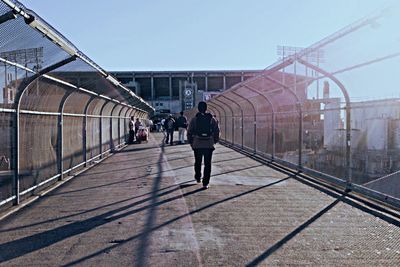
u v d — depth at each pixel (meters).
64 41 7.30
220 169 13.76
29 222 6.97
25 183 8.70
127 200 8.73
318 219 7.10
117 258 5.21
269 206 8.10
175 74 69.12
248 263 5.04
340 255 5.34
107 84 13.49
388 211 7.54
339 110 9.95
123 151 21.48
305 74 11.60
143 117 38.88
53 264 5.02
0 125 7.51
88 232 6.36
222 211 7.68
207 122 10.39
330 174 10.73
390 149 8.18
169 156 18.75
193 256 5.28
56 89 10.09
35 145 9.31
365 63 8.05
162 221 6.98
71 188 10.23
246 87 15.70
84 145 14.05
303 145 12.80
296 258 5.22
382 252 5.45
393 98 7.63
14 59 7.25
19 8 5.56
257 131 18.34
